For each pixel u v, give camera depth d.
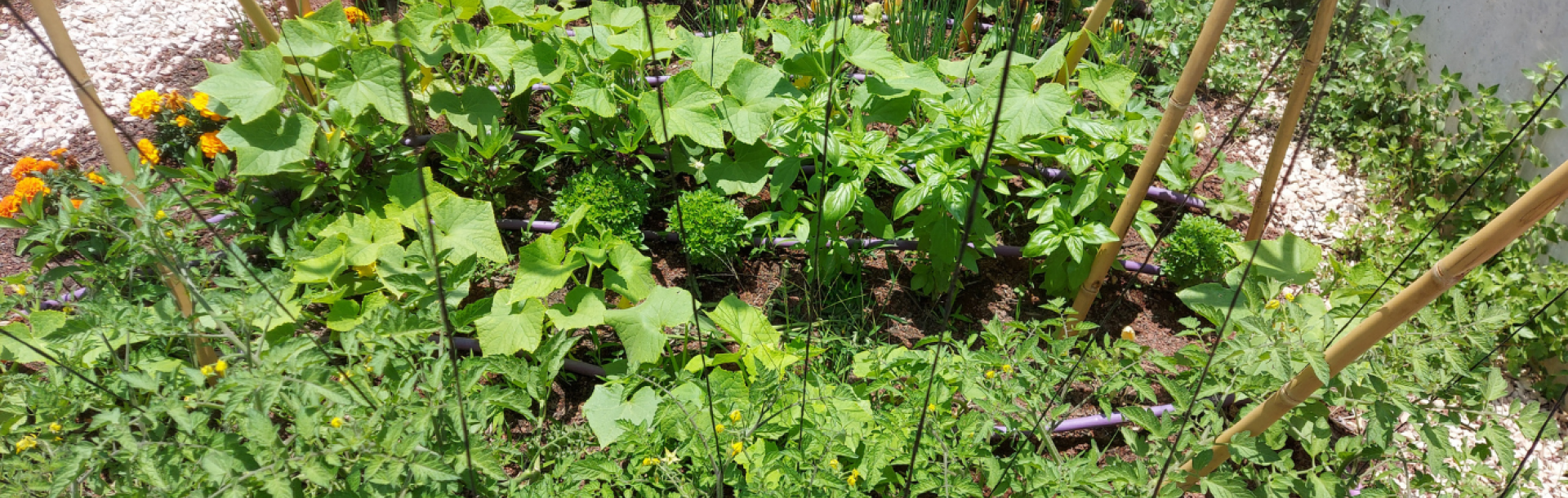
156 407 1.91
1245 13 4.56
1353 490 2.58
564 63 3.39
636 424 2.49
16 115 3.86
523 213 3.63
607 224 3.24
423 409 2.00
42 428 2.24
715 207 3.21
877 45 3.28
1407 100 3.92
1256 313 2.17
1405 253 3.43
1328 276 3.42
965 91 3.39
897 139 3.98
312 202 3.39
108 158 2.50
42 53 4.19
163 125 3.56
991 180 3.16
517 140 3.79
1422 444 2.87
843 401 2.42
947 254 3.10
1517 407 2.16
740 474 2.24
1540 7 3.32
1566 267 3.07
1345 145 4.07
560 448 2.54
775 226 3.51
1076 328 2.57
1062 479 2.16
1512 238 1.41
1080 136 3.21
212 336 2.15
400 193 3.09
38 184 3.14
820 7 4.26
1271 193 3.26
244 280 2.22
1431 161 3.68
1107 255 2.89
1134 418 2.23
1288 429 2.60
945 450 2.14
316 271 2.74
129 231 2.46
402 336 2.19
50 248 2.62
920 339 3.19
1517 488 2.21
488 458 2.03
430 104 3.43
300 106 3.51
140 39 4.30
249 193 3.32
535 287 2.73
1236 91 4.33
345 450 1.87
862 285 3.38
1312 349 1.87
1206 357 2.40
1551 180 1.31
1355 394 2.27
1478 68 3.78
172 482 1.86
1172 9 4.51
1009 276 3.46
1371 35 4.16
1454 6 3.97
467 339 3.02
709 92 3.22
